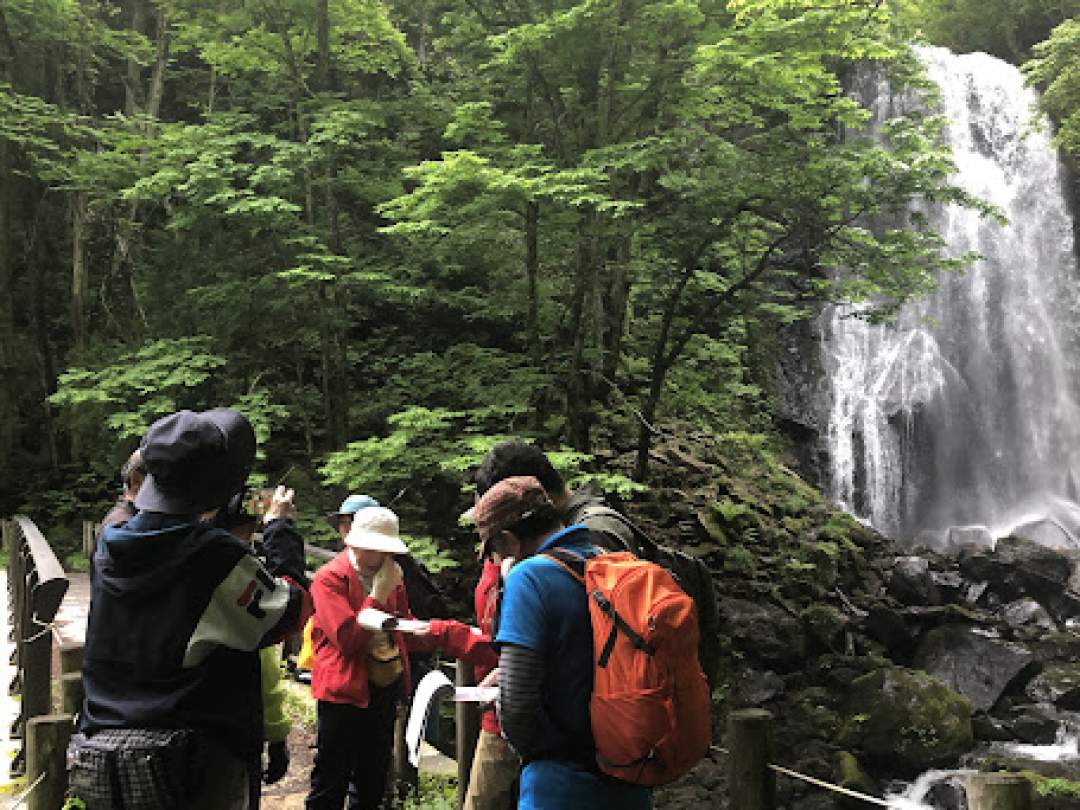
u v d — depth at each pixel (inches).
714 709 453.4
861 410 861.2
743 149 517.0
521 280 557.9
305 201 581.0
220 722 93.0
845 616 558.9
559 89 538.3
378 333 660.7
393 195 538.0
